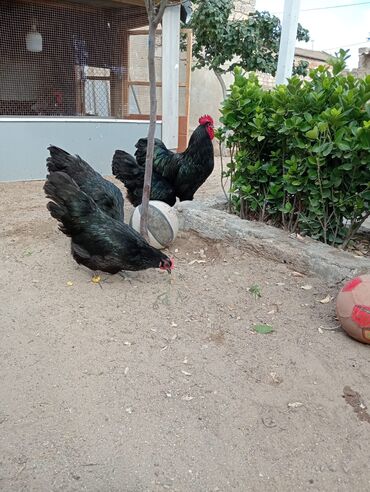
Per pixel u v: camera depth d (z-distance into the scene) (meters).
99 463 0.81
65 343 1.16
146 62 3.61
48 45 3.25
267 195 1.89
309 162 1.63
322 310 1.36
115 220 1.48
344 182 1.63
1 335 1.19
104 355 1.12
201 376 1.05
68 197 1.38
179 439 0.87
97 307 1.34
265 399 0.99
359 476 0.81
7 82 3.19
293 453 0.85
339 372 1.08
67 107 3.43
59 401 0.96
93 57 3.41
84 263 1.49
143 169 2.10
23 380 1.02
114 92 3.55
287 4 2.34
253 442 0.87
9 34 3.11
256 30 4.25
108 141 3.37
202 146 2.04
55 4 3.15
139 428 0.89
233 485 0.78
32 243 1.84
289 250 1.61
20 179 3.10
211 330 1.25
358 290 1.18
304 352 1.15
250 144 1.90
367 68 4.47
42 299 1.38
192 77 5.10
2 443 0.85
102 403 0.96
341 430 0.91
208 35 4.28
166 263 1.45
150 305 1.37
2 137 2.97
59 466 0.81
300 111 1.70
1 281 1.49
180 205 2.04
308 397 1.00
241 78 1.92
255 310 1.36
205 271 1.62
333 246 1.75
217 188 3.12
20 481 0.77
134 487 0.77
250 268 1.63
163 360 1.11
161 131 3.56
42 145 3.12
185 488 0.77
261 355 1.14
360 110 1.58
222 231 1.82
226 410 0.95
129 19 3.41
